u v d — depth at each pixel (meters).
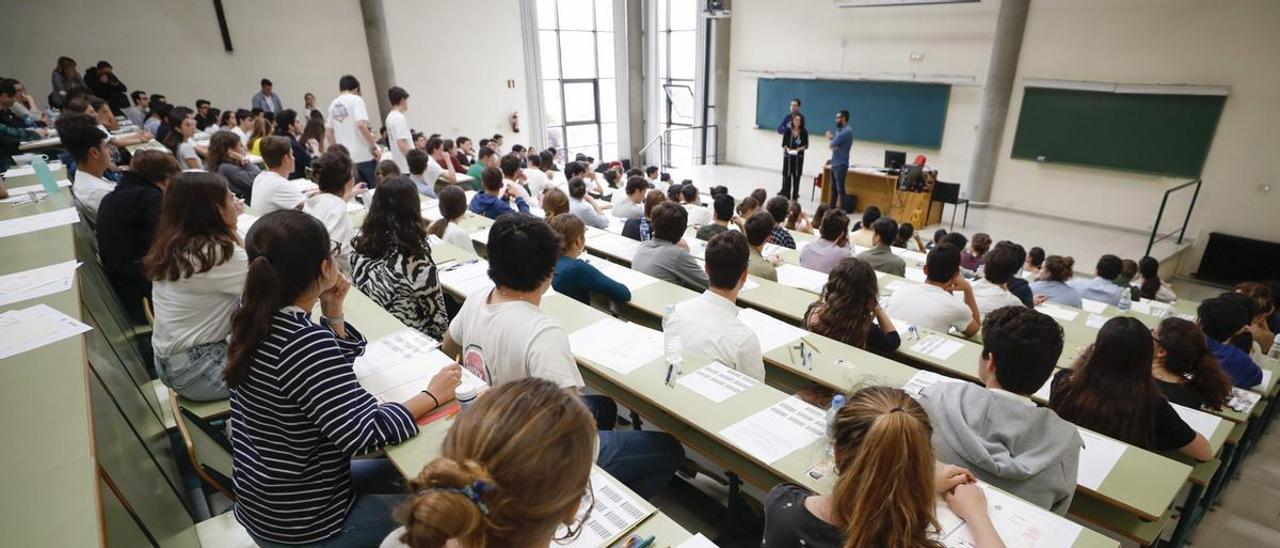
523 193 5.30
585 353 2.09
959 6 8.54
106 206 2.44
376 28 9.08
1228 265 7.08
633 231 4.35
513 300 1.60
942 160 9.27
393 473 1.63
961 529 1.19
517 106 10.88
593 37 11.72
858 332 2.46
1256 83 6.54
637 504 1.31
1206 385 2.31
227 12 8.09
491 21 10.20
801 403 1.77
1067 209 8.20
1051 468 1.41
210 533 1.60
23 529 0.84
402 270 2.32
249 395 1.21
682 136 12.87
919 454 0.92
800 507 1.11
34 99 7.20
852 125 10.11
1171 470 1.60
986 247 5.25
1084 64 7.61
